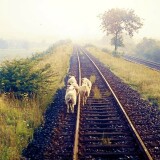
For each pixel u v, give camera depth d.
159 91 15.71
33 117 10.72
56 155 7.97
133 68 24.80
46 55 29.72
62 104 13.25
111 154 7.85
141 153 7.83
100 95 14.36
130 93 15.51
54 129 9.88
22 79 12.89
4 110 10.83
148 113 11.88
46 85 14.11
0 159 7.48
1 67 13.28
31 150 8.38
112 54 40.91
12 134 9.02
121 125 10.25
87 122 10.58
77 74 21.47
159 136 9.29
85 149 8.21
